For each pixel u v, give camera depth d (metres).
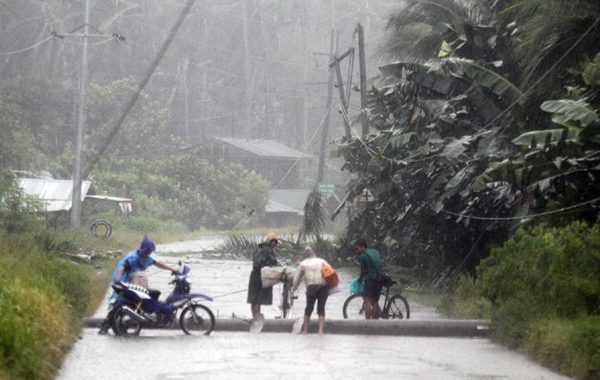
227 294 40.22
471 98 43.00
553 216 34.81
